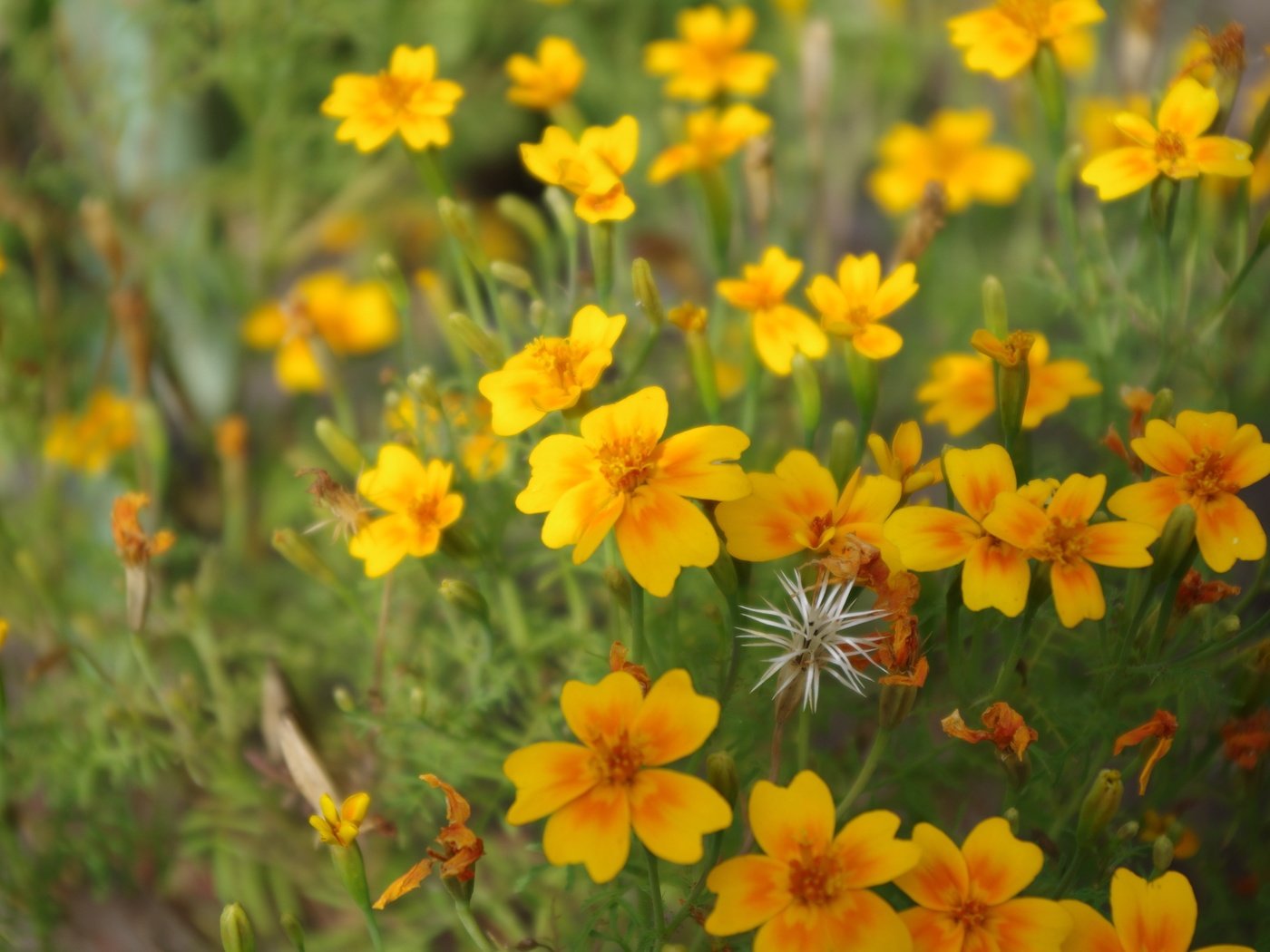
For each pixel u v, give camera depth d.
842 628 0.29
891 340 0.33
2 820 0.39
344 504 0.34
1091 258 0.42
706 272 0.52
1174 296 0.39
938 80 0.64
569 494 0.29
